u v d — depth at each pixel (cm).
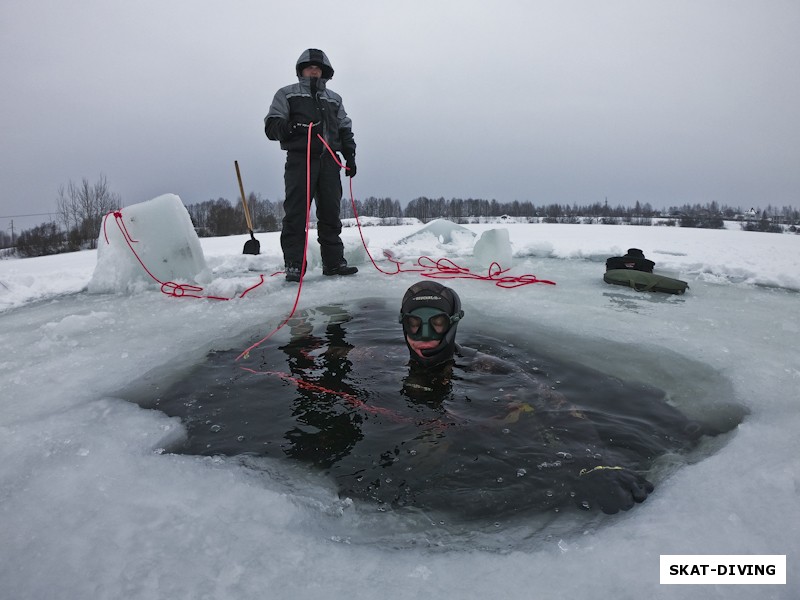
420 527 136
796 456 162
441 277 527
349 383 238
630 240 921
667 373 247
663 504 140
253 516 141
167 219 494
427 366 254
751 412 204
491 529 134
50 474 165
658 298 417
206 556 123
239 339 317
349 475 162
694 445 178
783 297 418
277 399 223
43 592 112
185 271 503
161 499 150
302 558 123
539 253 683
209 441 187
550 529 132
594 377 241
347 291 458
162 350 300
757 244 824
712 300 407
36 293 500
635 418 198
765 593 104
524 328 325
